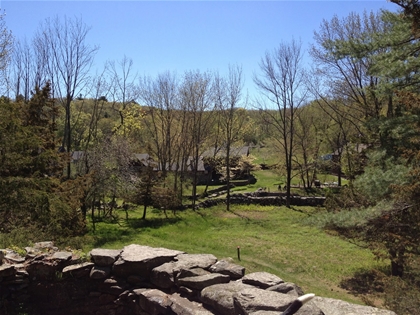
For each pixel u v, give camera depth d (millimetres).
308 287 13008
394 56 10844
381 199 11094
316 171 40188
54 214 12000
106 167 24453
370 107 19391
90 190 23375
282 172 41625
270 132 45438
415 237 11164
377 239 12609
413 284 8734
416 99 9930
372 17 22062
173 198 27969
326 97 30594
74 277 5922
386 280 10398
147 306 5164
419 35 10023
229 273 5160
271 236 21281
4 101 11547
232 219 26453
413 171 9422
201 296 4738
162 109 36875
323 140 39375
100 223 24359
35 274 5980
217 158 43281
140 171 29141
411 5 9625
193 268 5359
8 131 10781
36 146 12383
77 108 43531
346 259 16875
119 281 5734
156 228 23141
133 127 35625
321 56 26969
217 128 42375
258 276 4906
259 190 37281
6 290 5754
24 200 10828
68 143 25109
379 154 11641
